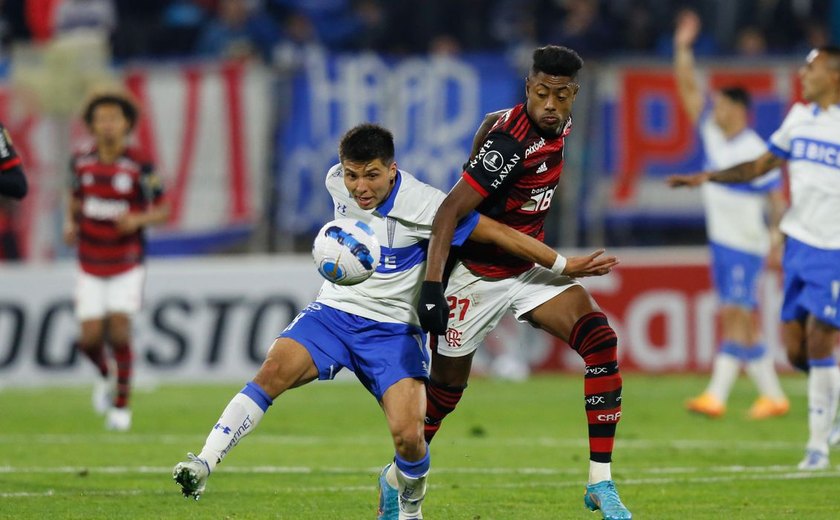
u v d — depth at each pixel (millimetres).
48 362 52000
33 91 52938
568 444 34750
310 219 51969
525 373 54531
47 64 53312
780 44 65312
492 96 51594
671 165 52281
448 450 33406
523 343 54656
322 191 51812
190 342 52312
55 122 52906
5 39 63906
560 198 52375
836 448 34094
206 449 19750
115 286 39219
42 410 43469
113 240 39125
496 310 22781
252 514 23141
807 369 31656
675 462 31188
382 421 40844
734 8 65375
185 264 52281
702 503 24719
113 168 39188
